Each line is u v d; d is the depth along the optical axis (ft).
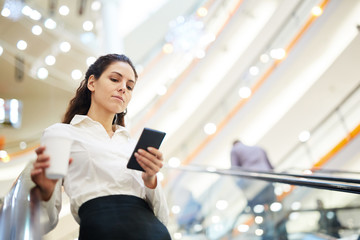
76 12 23.63
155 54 26.30
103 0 18.75
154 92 24.99
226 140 20.85
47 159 2.97
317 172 13.79
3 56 23.99
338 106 17.95
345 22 17.44
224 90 21.83
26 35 22.06
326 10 17.47
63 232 4.75
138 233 3.30
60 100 28.94
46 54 23.24
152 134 3.53
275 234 10.18
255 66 20.90
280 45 19.76
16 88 27.89
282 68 19.08
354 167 16.53
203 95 22.20
